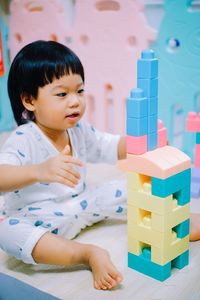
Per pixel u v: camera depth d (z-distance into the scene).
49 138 0.95
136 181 0.78
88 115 1.65
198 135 1.22
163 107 1.44
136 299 0.74
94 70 1.56
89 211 0.96
